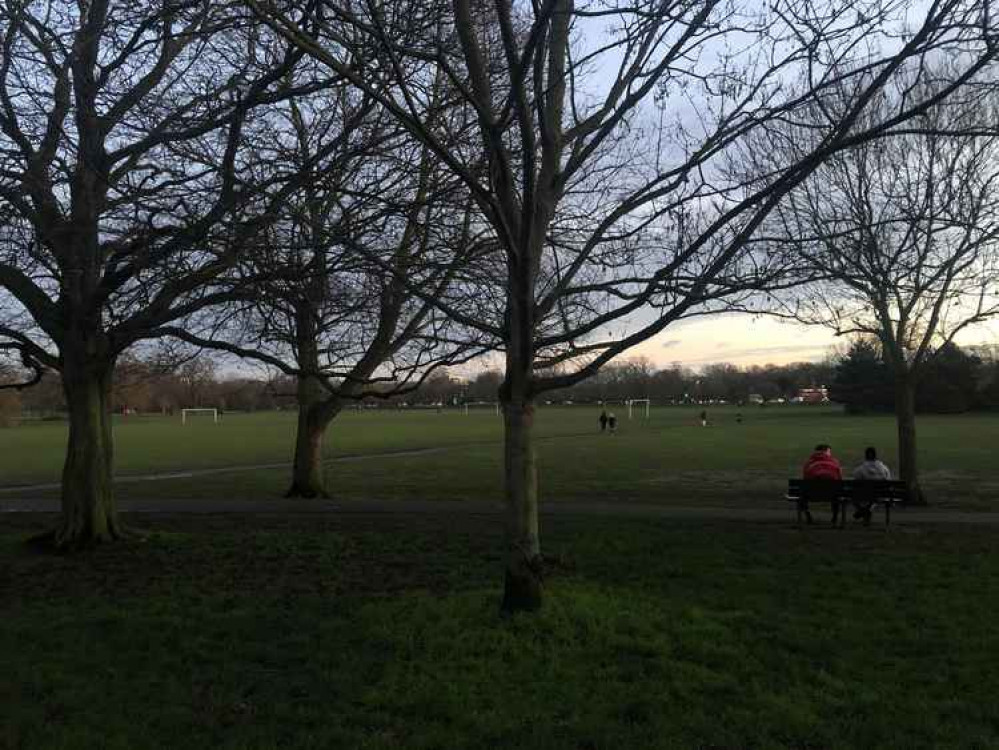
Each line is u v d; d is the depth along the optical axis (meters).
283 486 22.80
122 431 64.19
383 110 9.05
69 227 9.84
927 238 14.26
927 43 5.59
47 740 4.72
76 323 11.38
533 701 5.23
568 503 17.48
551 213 7.23
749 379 166.50
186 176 9.15
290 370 10.45
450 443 45.16
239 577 9.39
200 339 10.84
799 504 13.56
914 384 17.64
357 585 8.83
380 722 4.98
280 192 7.87
